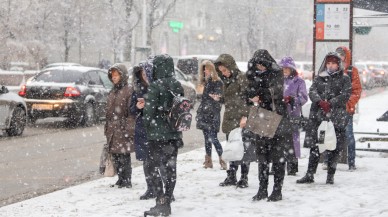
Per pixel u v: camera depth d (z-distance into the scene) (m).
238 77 11.00
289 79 11.80
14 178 12.67
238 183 10.88
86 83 22.31
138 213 9.02
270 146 9.71
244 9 80.19
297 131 11.86
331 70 11.06
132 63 50.44
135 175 12.48
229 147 10.71
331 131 10.75
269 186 10.98
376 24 20.09
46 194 10.70
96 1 54.16
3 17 48.81
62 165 14.22
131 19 55.28
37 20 51.31
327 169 11.45
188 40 82.62
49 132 20.52
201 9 82.75
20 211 9.35
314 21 14.25
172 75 8.92
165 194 8.89
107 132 10.91
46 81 21.84
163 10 68.44
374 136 16.59
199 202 9.70
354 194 10.12
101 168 11.05
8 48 49.44
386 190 10.42
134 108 9.96
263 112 9.60
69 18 53.19
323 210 9.05
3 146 17.19
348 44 14.13
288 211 9.03
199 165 13.50
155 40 74.69
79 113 21.67
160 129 8.81
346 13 14.09
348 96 10.97
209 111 12.70
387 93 46.91
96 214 8.98
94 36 55.72
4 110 18.80
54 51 56.31
